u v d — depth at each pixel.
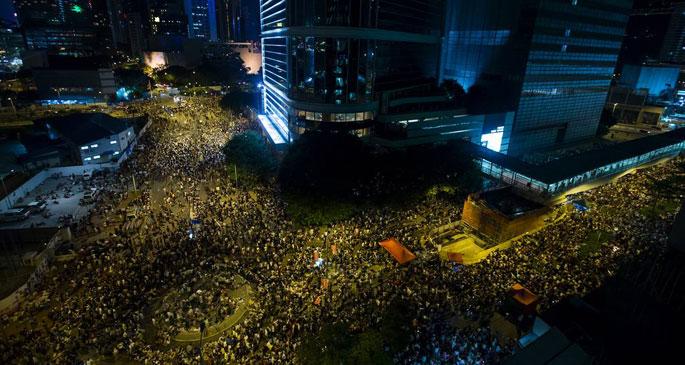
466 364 31.52
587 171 66.00
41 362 31.22
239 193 62.28
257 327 35.25
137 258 45.06
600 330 23.42
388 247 45.22
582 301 26.36
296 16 78.12
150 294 39.03
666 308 23.22
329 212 51.53
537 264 43.19
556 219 54.75
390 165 65.88
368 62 79.12
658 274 25.31
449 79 104.00
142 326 35.47
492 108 93.06
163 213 56.44
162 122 109.50
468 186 65.06
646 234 48.31
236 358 32.09
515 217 49.47
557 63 90.88
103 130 78.56
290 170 60.84
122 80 154.75
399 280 41.25
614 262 42.47
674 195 61.47
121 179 68.38
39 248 45.81
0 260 43.78
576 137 110.25
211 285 40.53
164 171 71.94
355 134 80.94
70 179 69.88
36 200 60.91
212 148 85.19
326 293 39.19
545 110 95.81
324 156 62.66
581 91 102.25
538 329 26.39
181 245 47.69
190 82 175.12
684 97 148.25
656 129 129.38
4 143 76.94
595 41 97.31
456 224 54.75
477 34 93.69
